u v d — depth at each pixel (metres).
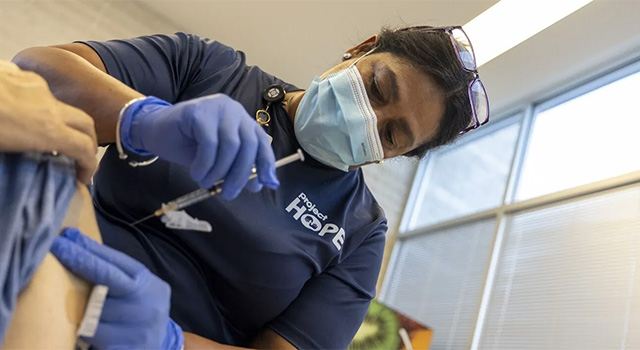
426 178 4.57
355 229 1.30
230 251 1.07
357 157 1.25
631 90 3.18
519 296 3.07
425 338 3.06
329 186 1.27
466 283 3.52
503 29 3.16
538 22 3.05
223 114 0.72
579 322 2.64
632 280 2.53
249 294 1.12
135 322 0.66
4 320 0.53
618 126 3.16
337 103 1.21
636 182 2.83
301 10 3.40
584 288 2.73
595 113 3.35
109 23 3.62
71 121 0.63
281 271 1.11
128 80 1.06
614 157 3.06
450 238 3.92
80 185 0.71
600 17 2.86
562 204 3.20
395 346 3.01
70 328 0.61
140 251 1.03
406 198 4.55
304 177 1.23
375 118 1.20
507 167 3.79
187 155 0.73
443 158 4.53
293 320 1.16
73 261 0.62
